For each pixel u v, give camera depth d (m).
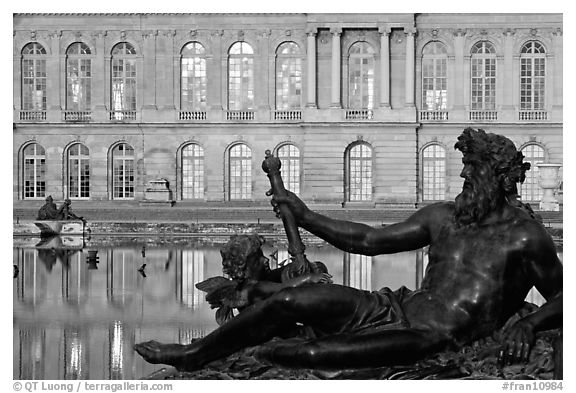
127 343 18.69
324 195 86.75
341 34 86.12
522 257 12.06
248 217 81.19
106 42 88.25
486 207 12.18
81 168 89.06
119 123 88.00
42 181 89.06
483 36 86.50
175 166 88.19
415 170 86.44
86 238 61.06
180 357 11.97
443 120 86.50
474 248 12.18
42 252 46.97
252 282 12.49
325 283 12.09
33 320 21.92
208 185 88.00
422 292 12.33
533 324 11.84
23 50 88.69
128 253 46.47
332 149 86.62
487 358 11.84
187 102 88.31
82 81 88.69
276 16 87.12
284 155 87.81
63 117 88.50
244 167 88.06
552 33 86.31
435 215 12.73
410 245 12.87
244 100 87.94
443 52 86.75
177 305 24.81
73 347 18.25
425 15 86.44
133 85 88.62
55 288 29.23
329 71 86.44
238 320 11.87
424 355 11.70
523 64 86.62
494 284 12.02
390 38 86.25
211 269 36.50
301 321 11.77
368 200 87.19
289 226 12.94
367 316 11.81
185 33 87.81
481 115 86.62
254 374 11.73
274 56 87.19
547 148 86.31
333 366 11.34
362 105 86.94
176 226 69.56
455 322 11.95
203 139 88.06
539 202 83.88
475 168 12.30
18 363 16.64
